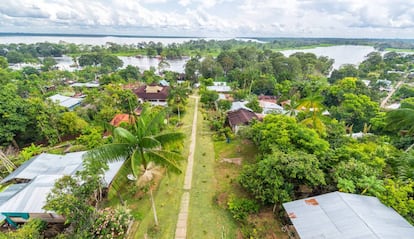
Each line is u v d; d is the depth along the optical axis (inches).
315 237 416.5
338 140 822.5
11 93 1118.4
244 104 1609.3
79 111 1374.3
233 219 578.6
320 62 3550.7
